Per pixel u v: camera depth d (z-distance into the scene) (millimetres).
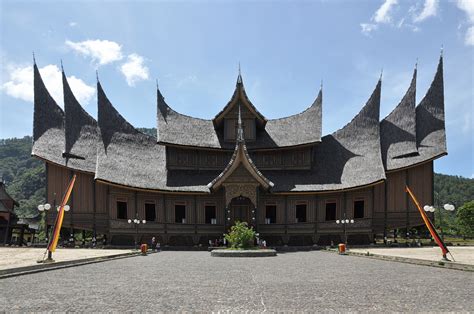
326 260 22953
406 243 39344
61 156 41500
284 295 9570
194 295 9609
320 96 48500
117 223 40031
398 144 43531
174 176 43781
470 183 121312
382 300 8820
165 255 28781
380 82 45719
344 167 43625
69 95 44406
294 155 45750
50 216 40594
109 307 8109
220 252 27688
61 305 8344
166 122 46312
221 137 47031
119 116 46000
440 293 9773
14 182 130125
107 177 38906
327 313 7500
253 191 38781
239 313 7520
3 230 46594
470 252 26250
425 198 41750
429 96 44719
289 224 42531
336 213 42281
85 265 19000
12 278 13227
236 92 45469
